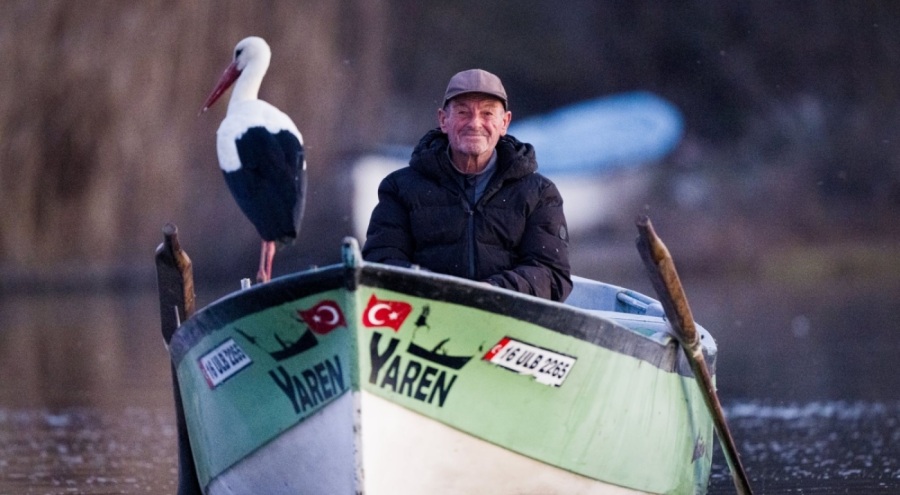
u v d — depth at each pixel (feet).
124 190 295.69
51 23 291.58
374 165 311.68
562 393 76.79
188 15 293.23
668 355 84.17
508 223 83.97
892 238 378.12
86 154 293.64
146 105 292.81
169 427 129.18
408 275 70.28
